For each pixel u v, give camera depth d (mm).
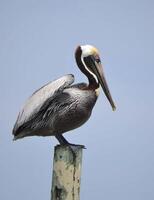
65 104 12070
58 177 10352
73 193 10312
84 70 12844
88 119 12547
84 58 12891
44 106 12102
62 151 10344
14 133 12477
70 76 12125
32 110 12117
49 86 12133
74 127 12383
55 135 12469
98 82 12727
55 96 12117
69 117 12109
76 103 12094
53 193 10414
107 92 12820
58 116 12094
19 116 12367
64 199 10297
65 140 12445
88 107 12281
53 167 10484
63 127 12258
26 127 12367
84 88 12547
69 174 10297
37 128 12336
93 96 12391
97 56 12945
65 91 12258
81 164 10508
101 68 12906
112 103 12922
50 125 12203
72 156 10320
